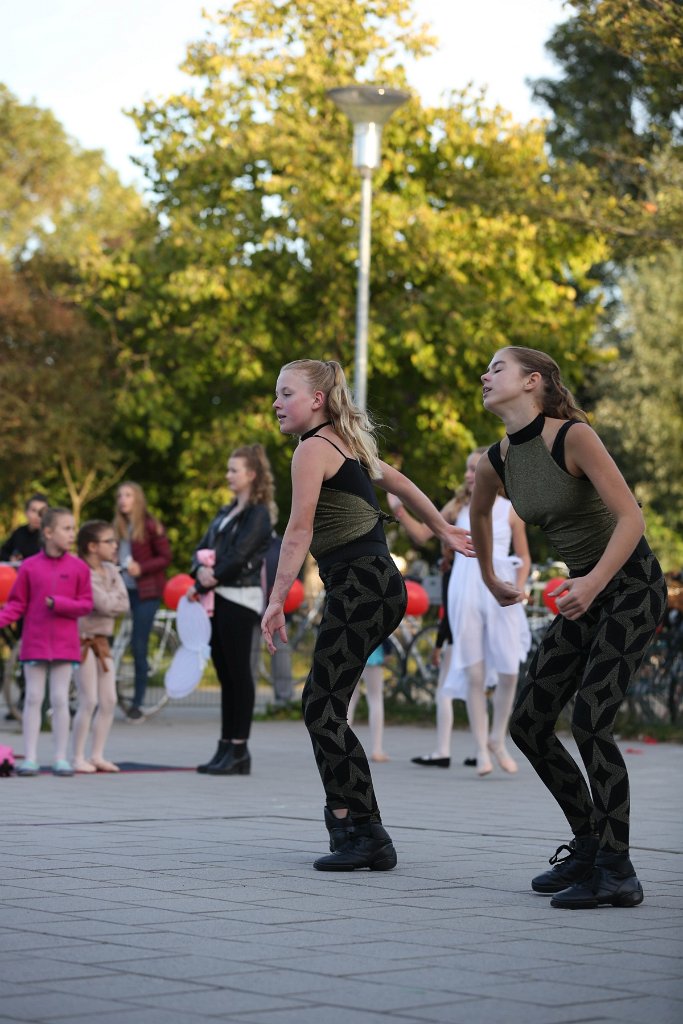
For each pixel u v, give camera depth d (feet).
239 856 22.44
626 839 18.78
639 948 15.88
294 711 58.23
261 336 96.53
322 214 94.17
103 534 36.99
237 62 96.58
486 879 20.66
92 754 37.22
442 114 98.17
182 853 22.66
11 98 181.88
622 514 18.78
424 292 97.71
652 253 64.69
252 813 28.43
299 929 16.71
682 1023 12.55
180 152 97.81
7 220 177.47
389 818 28.09
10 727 51.01
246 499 36.88
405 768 39.29
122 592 37.11
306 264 96.48
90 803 29.81
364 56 97.25
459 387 99.91
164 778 35.60
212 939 16.03
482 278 99.50
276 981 14.03
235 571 36.37
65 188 183.11
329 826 21.58
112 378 104.47
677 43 45.80
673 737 50.11
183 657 38.50
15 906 17.87
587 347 104.47
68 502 112.68
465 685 36.50
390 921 17.30
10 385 99.71
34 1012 12.67
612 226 63.36
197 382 98.32
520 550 36.11
